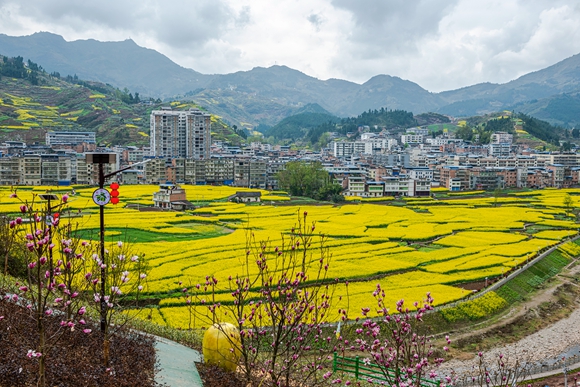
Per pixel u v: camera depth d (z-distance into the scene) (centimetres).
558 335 7988
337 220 16262
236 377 3428
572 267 11981
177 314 6625
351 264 10094
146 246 10888
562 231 15338
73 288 2942
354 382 4203
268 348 4109
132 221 14238
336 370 4147
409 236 13675
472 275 9856
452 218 17475
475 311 8106
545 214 18725
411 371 2550
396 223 16075
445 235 14362
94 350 3216
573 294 10006
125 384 2927
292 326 2516
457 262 10762
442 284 9188
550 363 6931
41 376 2230
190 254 10138
